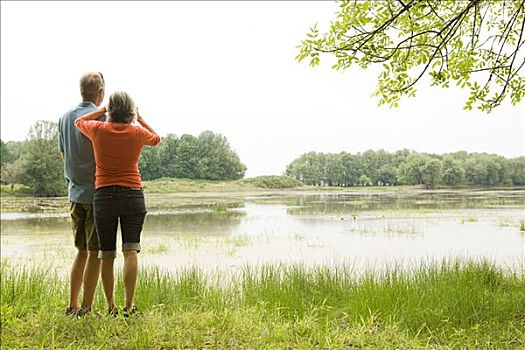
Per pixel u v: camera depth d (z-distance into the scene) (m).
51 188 71.25
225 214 31.05
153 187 95.19
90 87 4.79
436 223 22.28
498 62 5.73
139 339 3.75
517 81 5.65
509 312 5.06
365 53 5.08
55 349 3.72
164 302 5.62
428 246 15.31
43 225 23.91
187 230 21.19
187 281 6.86
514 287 6.30
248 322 4.41
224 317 4.39
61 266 12.07
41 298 5.48
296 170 143.50
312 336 4.11
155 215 30.16
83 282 4.72
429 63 5.07
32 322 4.39
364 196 62.78
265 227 22.20
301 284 6.80
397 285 5.88
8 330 4.12
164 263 12.48
